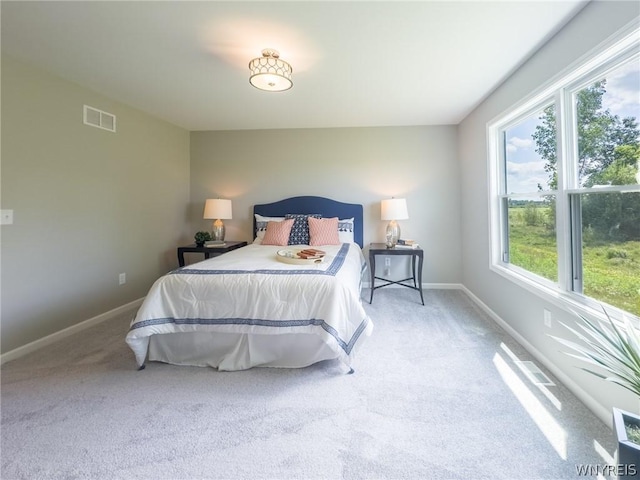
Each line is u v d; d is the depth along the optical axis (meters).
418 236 3.90
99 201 2.81
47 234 2.36
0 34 1.85
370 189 3.95
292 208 4.00
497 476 1.15
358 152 3.95
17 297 2.16
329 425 1.43
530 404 1.56
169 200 3.80
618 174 1.46
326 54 2.09
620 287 1.45
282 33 1.85
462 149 3.64
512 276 2.37
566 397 1.62
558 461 1.21
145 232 3.40
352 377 1.84
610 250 1.51
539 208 2.17
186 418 1.49
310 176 4.04
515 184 2.54
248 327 1.88
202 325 1.92
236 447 1.31
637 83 1.36
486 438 1.34
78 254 2.61
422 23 1.74
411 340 2.35
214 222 4.05
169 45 1.99
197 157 4.20
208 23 1.75
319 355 1.93
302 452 1.28
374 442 1.33
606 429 1.38
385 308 3.12
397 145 3.89
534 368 1.92
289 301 1.87
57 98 2.42
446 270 3.88
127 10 1.63
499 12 1.64
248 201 4.15
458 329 2.56
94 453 1.28
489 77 2.45
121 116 3.04
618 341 1.13
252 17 1.70
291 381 1.81
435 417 1.48
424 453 1.26
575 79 1.71
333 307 1.82
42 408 1.56
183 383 1.79
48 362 2.06
